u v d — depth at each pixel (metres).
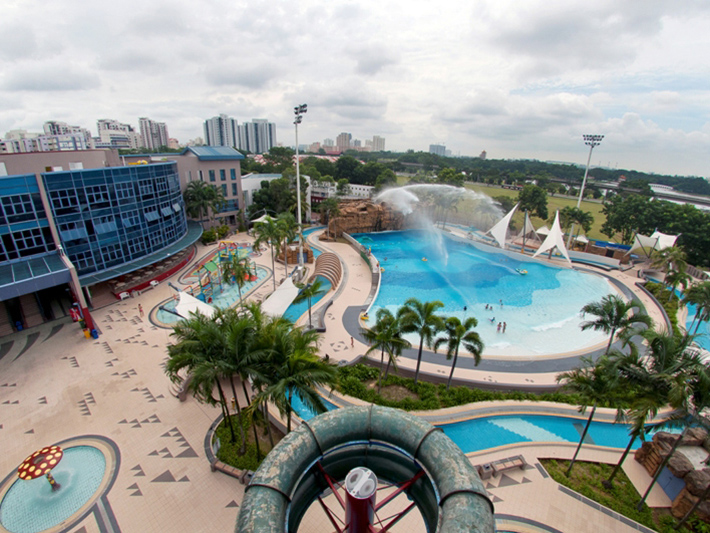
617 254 74.94
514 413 30.38
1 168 49.62
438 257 76.94
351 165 150.88
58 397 30.53
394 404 30.44
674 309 52.88
